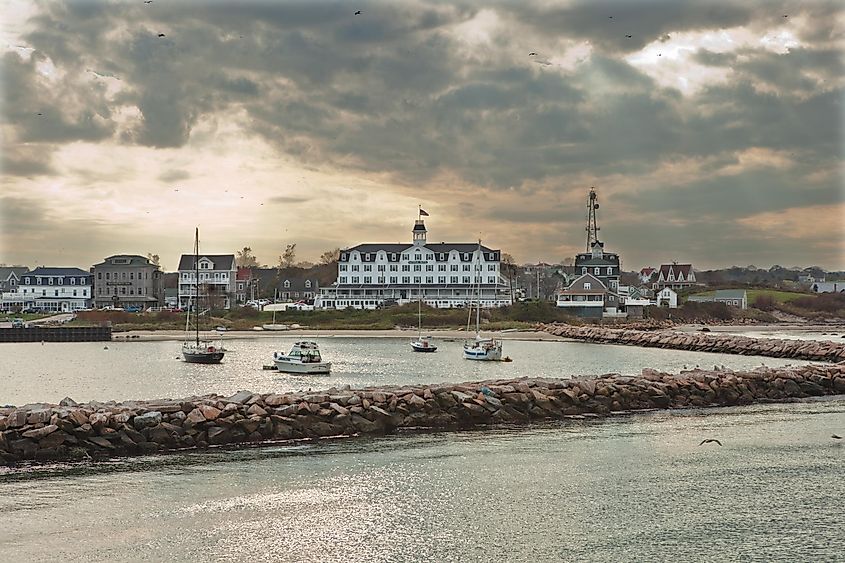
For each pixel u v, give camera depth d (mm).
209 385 73125
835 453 35781
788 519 26547
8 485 30219
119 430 35406
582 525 26047
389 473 32281
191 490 29750
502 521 26438
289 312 175500
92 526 25828
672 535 25109
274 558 23438
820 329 176375
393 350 116875
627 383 48906
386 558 23438
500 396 44562
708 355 106875
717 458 34844
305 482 30875
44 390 69812
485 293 190375
